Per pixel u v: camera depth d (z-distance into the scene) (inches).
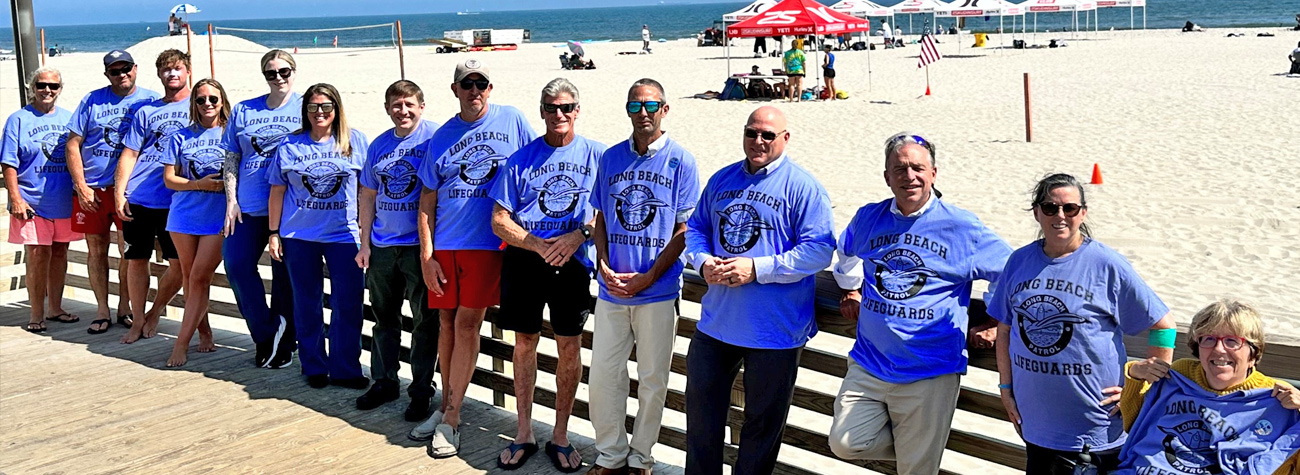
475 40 2167.8
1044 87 917.2
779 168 148.0
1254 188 454.6
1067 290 124.1
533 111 871.7
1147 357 130.7
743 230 148.3
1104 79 966.4
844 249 149.4
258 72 1353.3
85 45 4215.1
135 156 239.5
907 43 1744.6
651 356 163.3
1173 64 1096.2
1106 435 126.1
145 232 241.3
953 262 137.5
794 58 892.0
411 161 189.6
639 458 168.9
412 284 192.1
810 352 164.4
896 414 141.0
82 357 237.3
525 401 179.2
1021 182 494.3
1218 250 362.9
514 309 171.6
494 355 205.0
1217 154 540.4
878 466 161.8
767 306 148.1
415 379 196.2
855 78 1099.3
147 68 1480.1
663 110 156.2
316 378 215.6
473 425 195.9
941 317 138.0
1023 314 127.4
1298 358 120.3
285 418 198.8
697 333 156.3
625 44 2319.1
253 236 219.3
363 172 194.5
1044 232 125.3
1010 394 132.8
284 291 225.9
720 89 1024.2
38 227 254.4
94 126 245.6
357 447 185.6
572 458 176.7
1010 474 205.8
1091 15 3223.4
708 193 154.2
